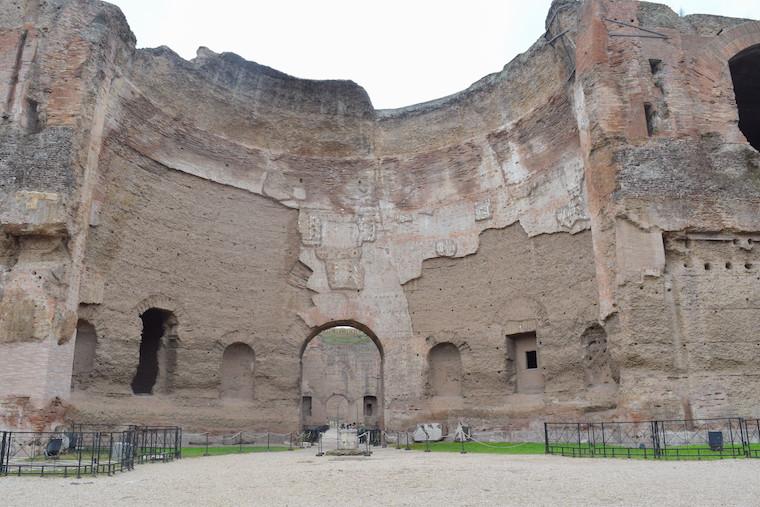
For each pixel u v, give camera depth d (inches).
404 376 984.3
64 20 722.2
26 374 600.4
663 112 742.5
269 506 285.7
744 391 645.9
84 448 637.9
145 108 846.5
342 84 1093.8
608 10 779.4
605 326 714.8
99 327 737.0
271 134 1047.6
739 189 717.9
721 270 688.4
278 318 978.1
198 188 922.1
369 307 1027.3
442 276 997.8
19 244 646.5
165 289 842.8
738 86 977.5
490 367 911.0
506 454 622.2
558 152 869.2
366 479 396.2
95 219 742.5
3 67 695.1
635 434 631.2
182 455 657.0
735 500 278.5
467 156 1021.2
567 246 833.5
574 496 301.0
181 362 847.7
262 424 913.5
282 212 1027.9
